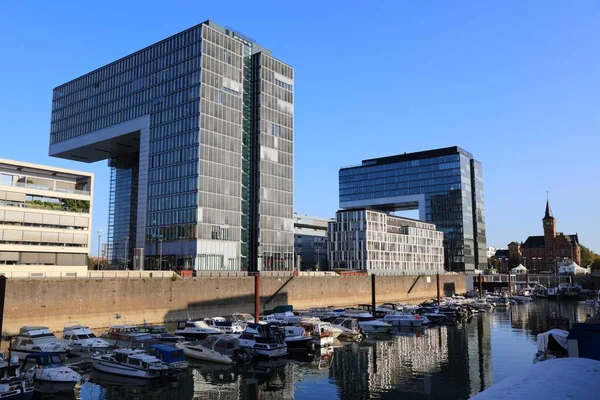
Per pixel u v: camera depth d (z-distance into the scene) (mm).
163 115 116375
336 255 152250
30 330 48562
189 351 49656
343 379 41750
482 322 85500
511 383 17406
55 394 36344
